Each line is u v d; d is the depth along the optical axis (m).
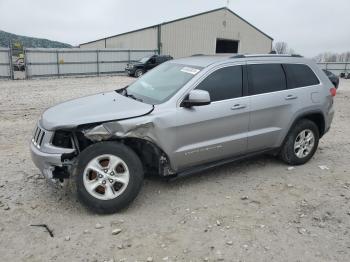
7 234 3.65
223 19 43.12
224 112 4.72
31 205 4.25
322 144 7.22
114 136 4.05
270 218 4.08
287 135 5.56
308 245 3.57
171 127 4.32
